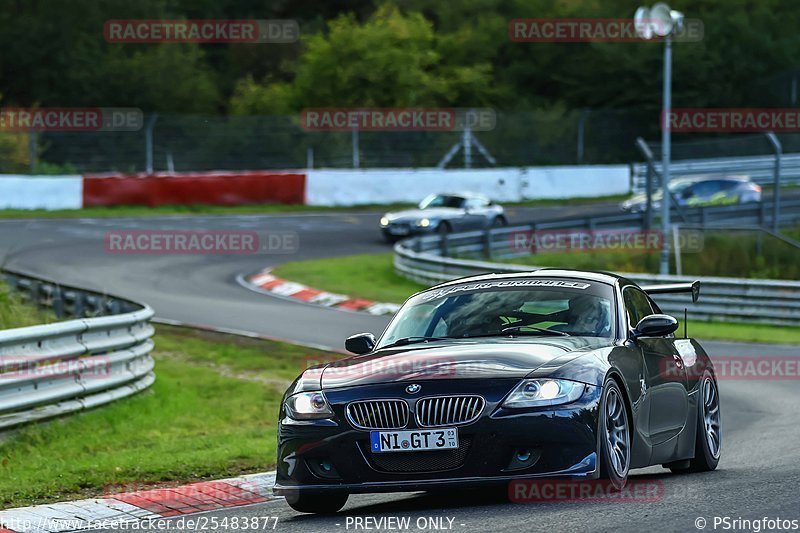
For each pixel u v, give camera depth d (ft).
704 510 74.38
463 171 570.87
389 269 377.09
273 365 206.18
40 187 487.61
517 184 586.04
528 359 80.48
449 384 78.13
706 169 630.33
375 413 78.84
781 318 299.79
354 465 79.05
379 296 319.47
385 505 88.43
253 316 274.98
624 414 84.12
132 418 143.13
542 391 77.20
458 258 391.86
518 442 76.54
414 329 93.04
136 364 160.56
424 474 77.71
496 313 92.17
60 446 125.29
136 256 382.83
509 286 96.02
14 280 260.83
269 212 516.73
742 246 396.37
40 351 130.11
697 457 104.42
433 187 563.89
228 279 346.54
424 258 341.62
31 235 417.28
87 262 363.76
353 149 596.29
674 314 310.45
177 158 586.04
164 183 509.76
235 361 208.74
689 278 306.35
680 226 362.12
